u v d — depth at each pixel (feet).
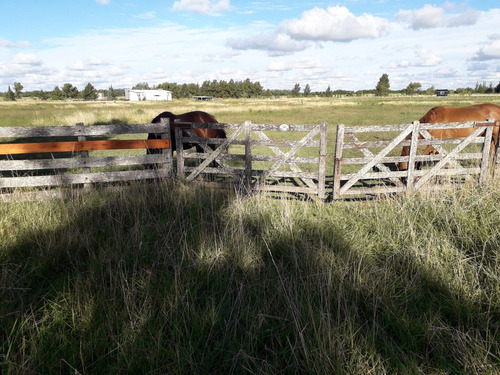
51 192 18.38
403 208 15.05
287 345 8.01
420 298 9.93
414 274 11.02
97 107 121.39
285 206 15.57
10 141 42.47
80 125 18.72
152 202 16.75
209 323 8.61
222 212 15.89
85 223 14.43
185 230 13.50
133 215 15.33
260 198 17.67
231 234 12.58
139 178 20.39
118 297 9.62
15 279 10.52
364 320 9.04
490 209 14.21
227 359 7.63
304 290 9.68
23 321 8.59
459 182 21.59
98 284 10.21
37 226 13.91
